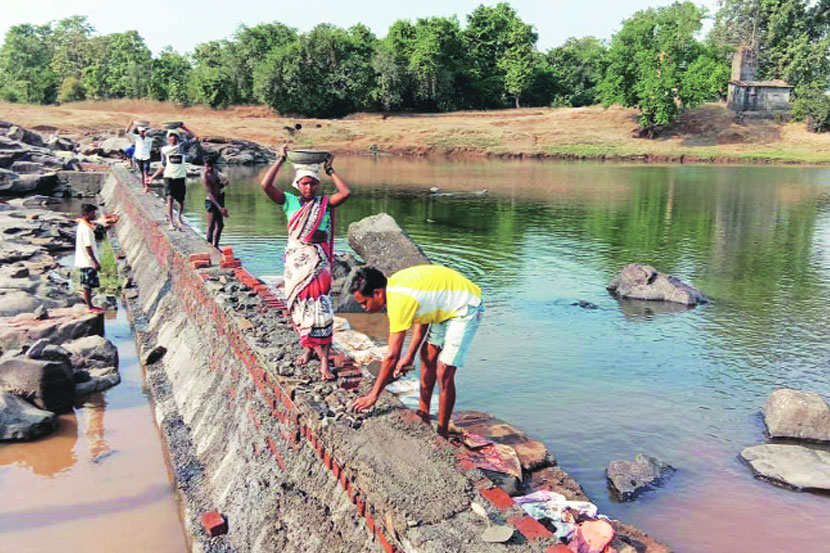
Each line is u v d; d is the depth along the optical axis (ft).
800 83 232.73
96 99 233.14
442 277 19.63
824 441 29.73
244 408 25.32
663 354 40.70
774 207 102.99
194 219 83.97
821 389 35.65
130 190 70.69
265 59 219.61
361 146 195.00
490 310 49.60
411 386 33.01
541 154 189.78
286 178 135.74
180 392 33.06
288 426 20.98
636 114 216.74
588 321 47.11
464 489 15.20
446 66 233.55
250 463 23.26
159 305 43.73
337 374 21.75
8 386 33.45
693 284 57.77
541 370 37.93
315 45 218.18
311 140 194.90
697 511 24.58
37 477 28.19
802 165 172.35
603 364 38.96
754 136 198.08
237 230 77.41
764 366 38.88
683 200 110.42
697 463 28.09
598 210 99.76
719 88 191.31
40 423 31.45
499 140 199.62
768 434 30.63
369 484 15.52
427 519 14.05
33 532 24.48
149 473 28.55
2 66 319.68
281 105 218.18
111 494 26.99
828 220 91.20
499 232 81.56
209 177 44.65
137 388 36.83
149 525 25.07
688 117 209.56
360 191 119.75
